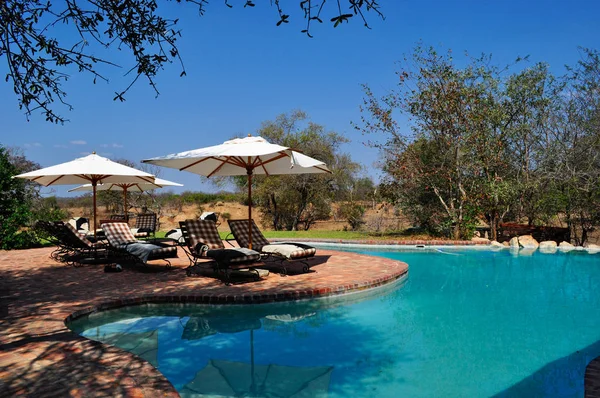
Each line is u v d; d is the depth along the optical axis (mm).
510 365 4570
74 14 3797
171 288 7324
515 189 14508
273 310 6730
